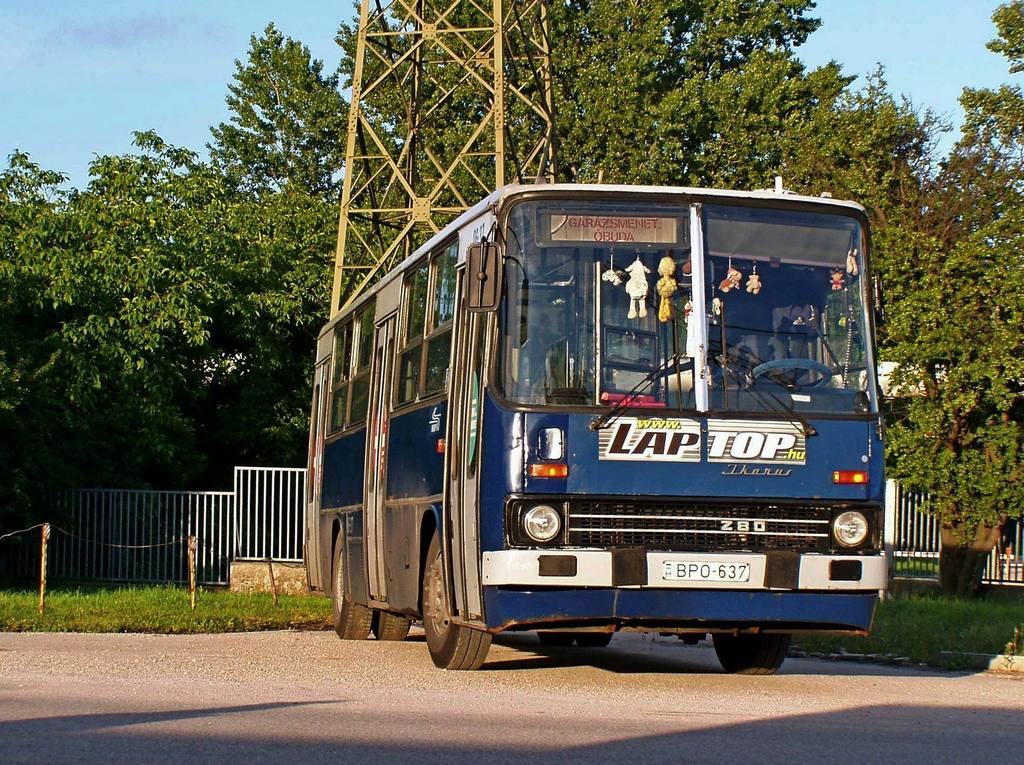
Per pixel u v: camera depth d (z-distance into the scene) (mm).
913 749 9266
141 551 30312
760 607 12266
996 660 16422
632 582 12016
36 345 30438
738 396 12547
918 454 26266
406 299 16844
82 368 30438
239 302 35438
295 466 37406
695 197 12914
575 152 47375
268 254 37438
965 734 10094
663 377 12469
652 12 49406
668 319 12609
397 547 16250
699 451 12359
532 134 47844
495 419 12359
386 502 16984
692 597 12148
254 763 8242
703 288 12727
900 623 19766
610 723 10094
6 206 32312
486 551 12305
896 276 26656
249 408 36656
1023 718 11242
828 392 12781
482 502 12422
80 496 30312
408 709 10766
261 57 63625
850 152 30141
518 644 19344
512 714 10516
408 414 16047
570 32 50938
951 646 17531
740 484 12406
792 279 12961
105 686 12234
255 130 62625
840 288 13070
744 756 8758
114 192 34500
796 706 11461
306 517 24188
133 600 23422
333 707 10836
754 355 12680
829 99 34438
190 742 9016
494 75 28250
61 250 31359
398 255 33312
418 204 29344
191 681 12789
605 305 12562
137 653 15836
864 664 17094
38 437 28266
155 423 31703
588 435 12242
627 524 12203
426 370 15391
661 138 46906
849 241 13172
